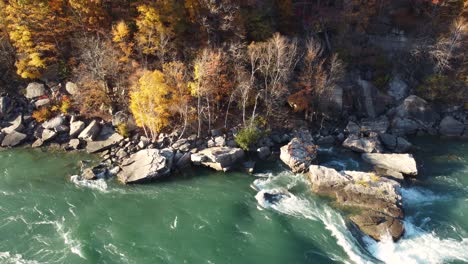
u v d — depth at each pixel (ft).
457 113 176.24
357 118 176.76
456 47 175.52
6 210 112.98
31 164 139.64
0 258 94.12
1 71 169.99
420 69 185.06
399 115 174.40
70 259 94.27
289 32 180.86
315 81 161.27
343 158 146.61
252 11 168.96
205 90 143.13
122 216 111.65
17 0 158.40
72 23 164.55
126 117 155.63
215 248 99.30
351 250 97.35
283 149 143.23
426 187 127.24
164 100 142.72
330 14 178.29
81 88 160.76
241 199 120.37
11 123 157.89
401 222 105.70
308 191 122.93
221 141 147.23
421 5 191.62
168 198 121.19
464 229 106.01
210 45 160.04
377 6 187.52
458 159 147.54
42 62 160.25
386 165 137.80
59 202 117.70
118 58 159.94
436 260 93.91
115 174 132.77
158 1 156.56
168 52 162.20
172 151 138.51
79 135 152.46
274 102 158.20
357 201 114.73
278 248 99.04
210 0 154.51
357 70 185.06
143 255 96.43
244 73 151.74
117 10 166.30
